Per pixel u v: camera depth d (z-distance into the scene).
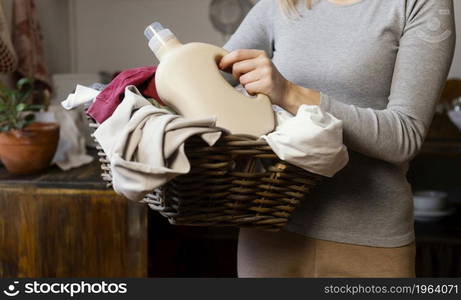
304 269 0.90
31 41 1.90
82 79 2.11
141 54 2.75
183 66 0.70
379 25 0.82
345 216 0.86
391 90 0.79
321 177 0.70
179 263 1.93
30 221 1.40
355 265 0.87
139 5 2.72
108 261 1.41
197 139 0.61
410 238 0.88
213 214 0.67
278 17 0.93
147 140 0.60
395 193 0.85
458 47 2.59
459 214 2.35
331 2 0.88
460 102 2.21
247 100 0.70
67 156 1.63
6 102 1.49
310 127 0.63
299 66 0.88
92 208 1.39
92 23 2.73
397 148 0.73
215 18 2.57
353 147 0.74
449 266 2.04
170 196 0.65
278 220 0.70
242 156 0.65
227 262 2.23
